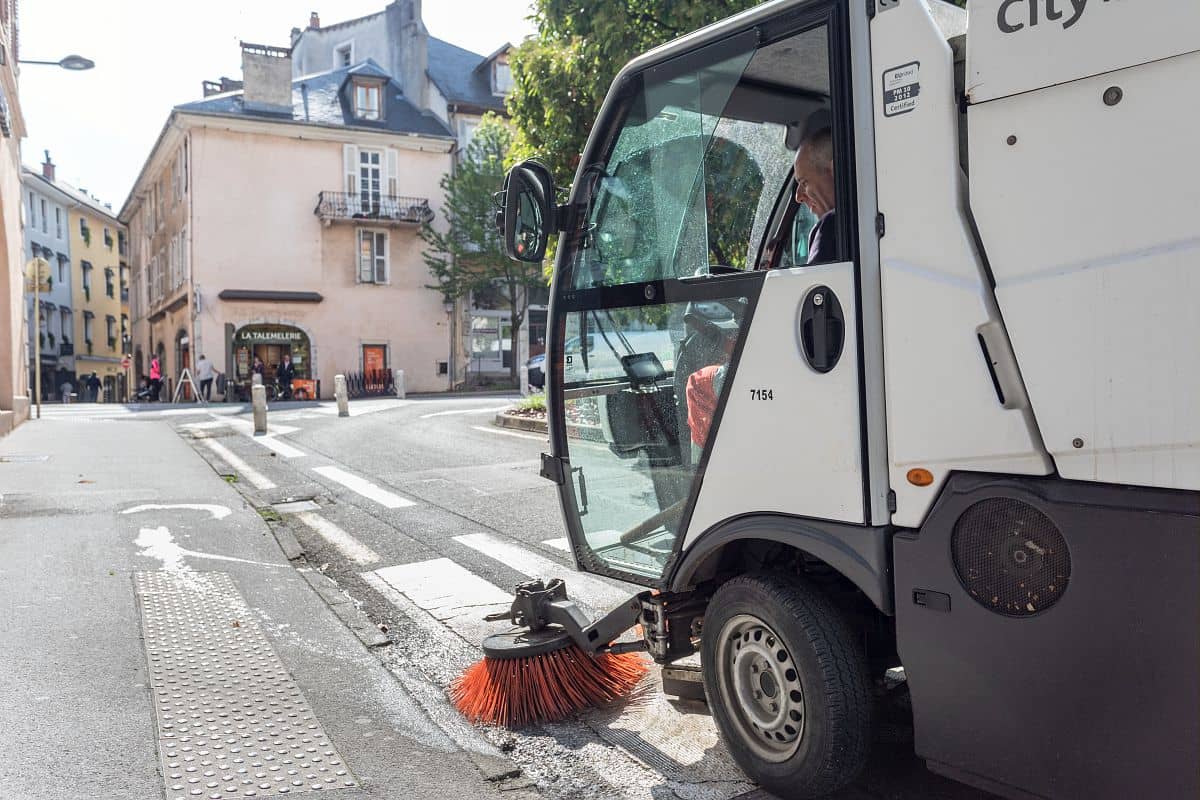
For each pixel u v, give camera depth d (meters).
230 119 34.09
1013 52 2.35
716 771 3.38
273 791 3.18
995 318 2.42
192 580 5.82
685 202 3.33
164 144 37.31
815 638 2.87
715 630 3.24
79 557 6.29
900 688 3.27
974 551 2.52
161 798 3.10
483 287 36.66
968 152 2.47
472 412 19.64
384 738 3.68
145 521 7.59
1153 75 2.12
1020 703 2.43
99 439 14.28
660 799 3.20
